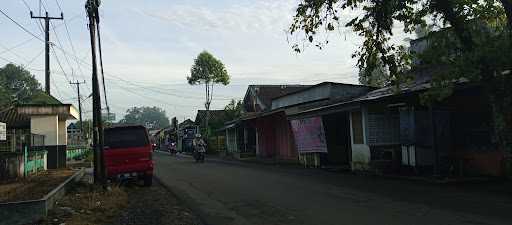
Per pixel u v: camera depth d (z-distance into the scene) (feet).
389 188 47.50
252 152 136.15
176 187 56.34
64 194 47.70
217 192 49.70
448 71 42.50
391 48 49.83
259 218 33.91
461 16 43.45
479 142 53.62
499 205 35.45
